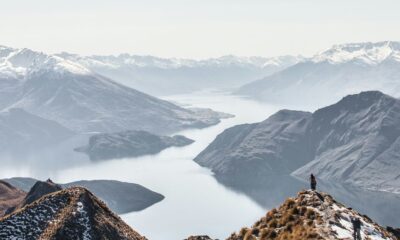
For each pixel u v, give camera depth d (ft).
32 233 266.57
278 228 188.75
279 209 201.87
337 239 167.22
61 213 282.97
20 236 264.11
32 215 280.72
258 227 195.31
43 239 259.80
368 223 193.06
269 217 199.00
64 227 270.05
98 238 274.36
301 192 207.62
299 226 180.96
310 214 186.39
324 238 167.12
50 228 269.44
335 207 192.65
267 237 185.68
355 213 200.03
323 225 177.27
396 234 212.64
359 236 174.09
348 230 176.86
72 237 267.18
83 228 276.21
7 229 268.62
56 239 260.83
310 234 171.01
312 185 210.38
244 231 200.03
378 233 185.47
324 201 197.98
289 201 201.98
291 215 190.19
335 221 180.04
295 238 173.47
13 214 281.33
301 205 196.24
